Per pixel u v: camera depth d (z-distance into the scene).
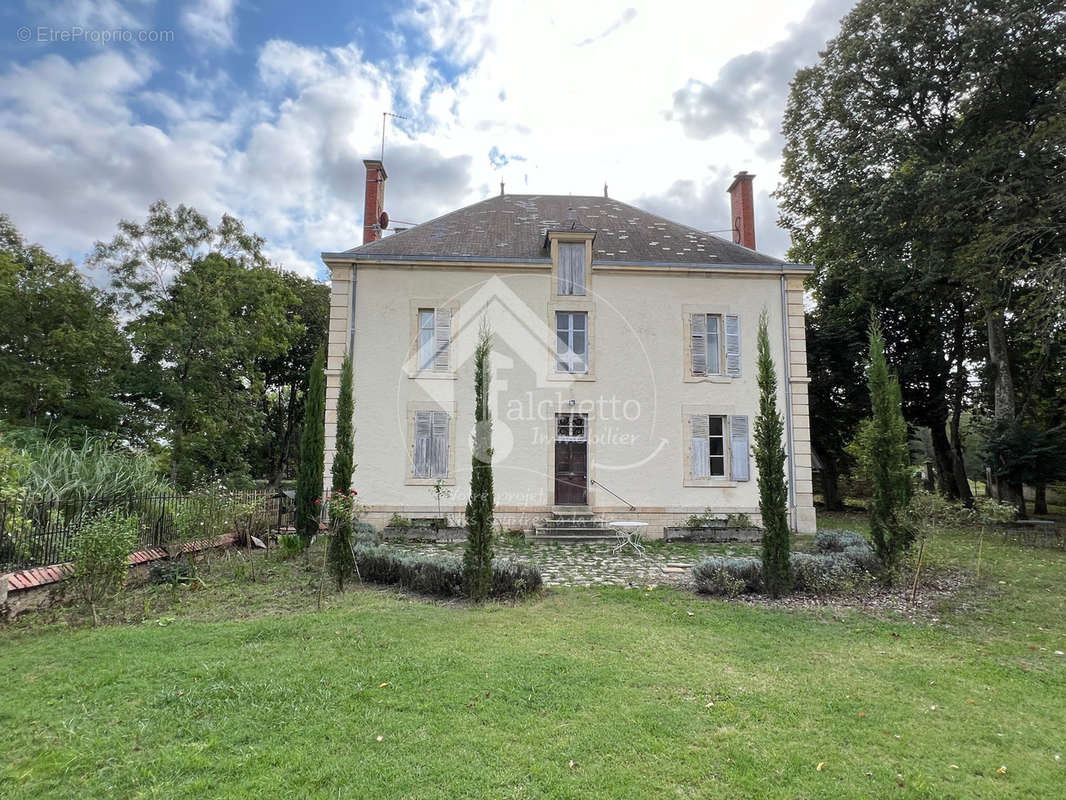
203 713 4.03
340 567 8.00
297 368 31.69
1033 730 4.07
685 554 11.87
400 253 15.31
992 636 6.34
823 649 5.76
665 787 3.23
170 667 4.87
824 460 23.55
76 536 6.96
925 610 7.34
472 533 7.66
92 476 9.20
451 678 4.67
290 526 13.41
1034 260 15.80
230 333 20.03
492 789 3.17
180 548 9.12
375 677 4.66
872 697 4.56
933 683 4.91
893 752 3.70
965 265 16.28
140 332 18.86
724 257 16.20
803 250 23.25
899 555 8.43
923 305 20.39
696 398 15.18
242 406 21.77
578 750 3.60
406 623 6.23
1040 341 17.00
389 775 3.27
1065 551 12.36
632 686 4.64
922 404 21.91
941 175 15.75
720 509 14.84
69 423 15.32
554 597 7.77
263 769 3.32
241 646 5.45
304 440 12.06
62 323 15.55
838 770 3.46
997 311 17.77
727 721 4.07
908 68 17.88
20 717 3.97
